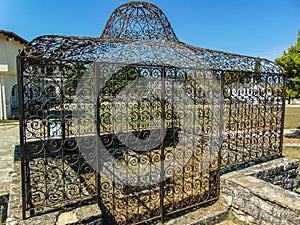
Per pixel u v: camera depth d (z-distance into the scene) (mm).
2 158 6684
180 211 3607
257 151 5234
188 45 4156
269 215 3176
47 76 2707
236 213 3721
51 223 2439
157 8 4312
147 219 3312
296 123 13844
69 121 3992
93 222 2619
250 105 4672
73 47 2975
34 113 2674
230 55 4355
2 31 13086
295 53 8523
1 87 14938
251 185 3586
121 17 4148
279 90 4969
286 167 4832
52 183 3527
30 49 2676
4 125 13211
